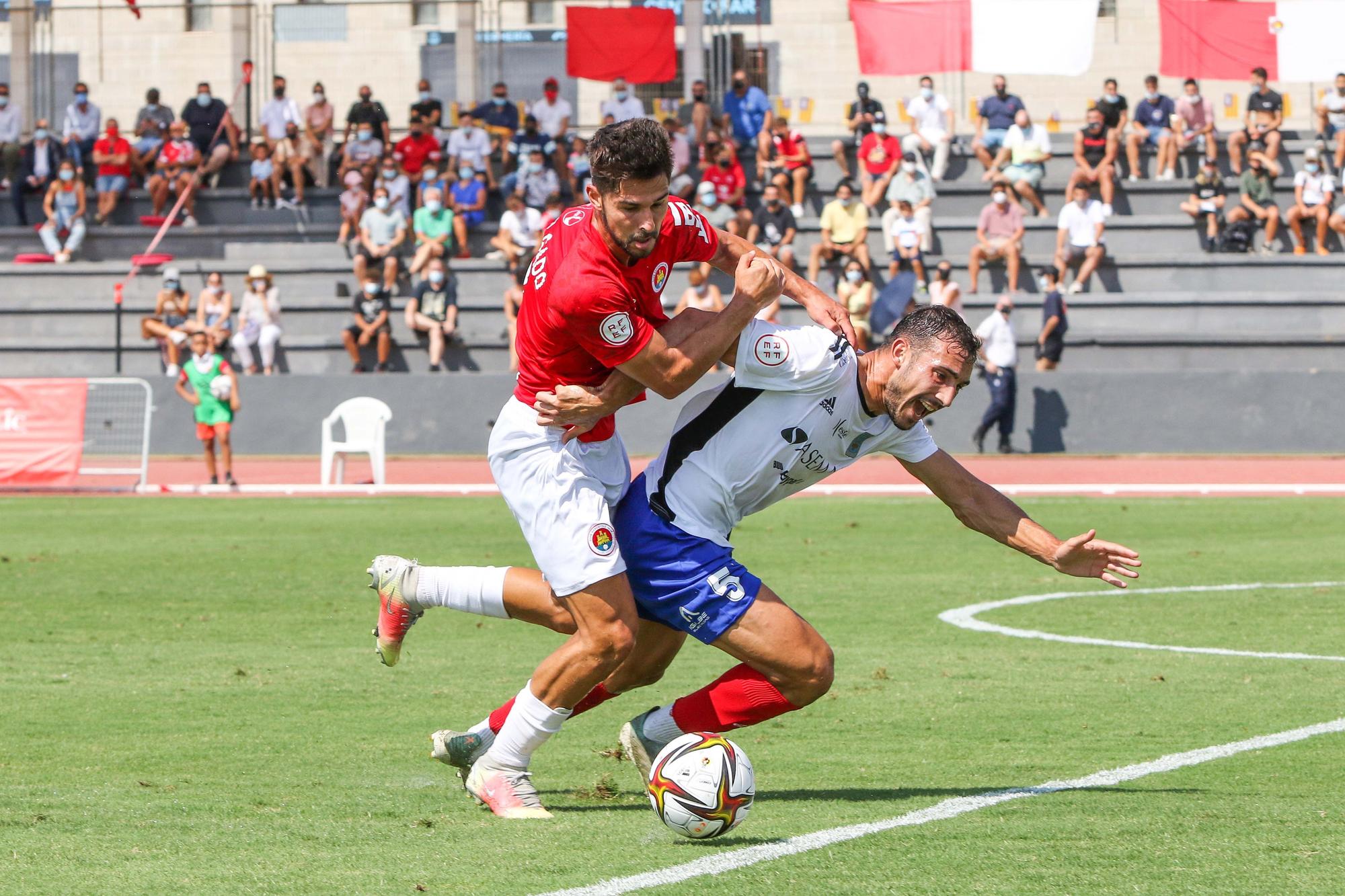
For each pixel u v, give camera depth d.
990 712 9.37
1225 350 38.31
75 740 8.59
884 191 41.69
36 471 29.62
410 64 51.25
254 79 50.88
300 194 44.84
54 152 45.31
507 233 40.22
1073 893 5.42
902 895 5.39
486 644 12.36
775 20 49.91
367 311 38.28
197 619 13.61
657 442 35.59
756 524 22.58
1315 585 15.61
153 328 38.59
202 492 29.67
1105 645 12.02
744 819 6.39
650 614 6.98
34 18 49.19
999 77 42.38
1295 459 34.44
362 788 7.39
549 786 7.55
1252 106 42.31
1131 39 48.56
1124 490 28.53
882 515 24.14
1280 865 5.79
